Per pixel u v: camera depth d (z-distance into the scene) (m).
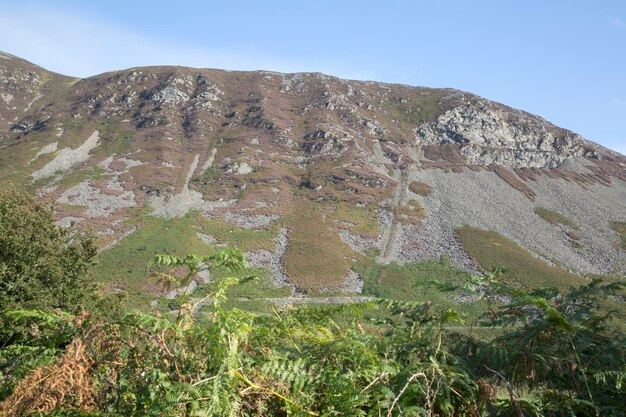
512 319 3.33
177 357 2.92
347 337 3.48
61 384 2.56
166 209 75.31
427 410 2.67
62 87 139.50
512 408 2.89
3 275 19.75
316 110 123.44
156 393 2.71
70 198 75.75
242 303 40.25
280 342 3.61
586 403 2.82
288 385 2.79
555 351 3.11
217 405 2.38
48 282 21.31
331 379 2.75
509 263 65.69
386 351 3.22
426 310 3.51
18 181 80.44
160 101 119.88
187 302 3.27
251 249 65.06
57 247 23.89
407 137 119.06
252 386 2.64
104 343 2.98
